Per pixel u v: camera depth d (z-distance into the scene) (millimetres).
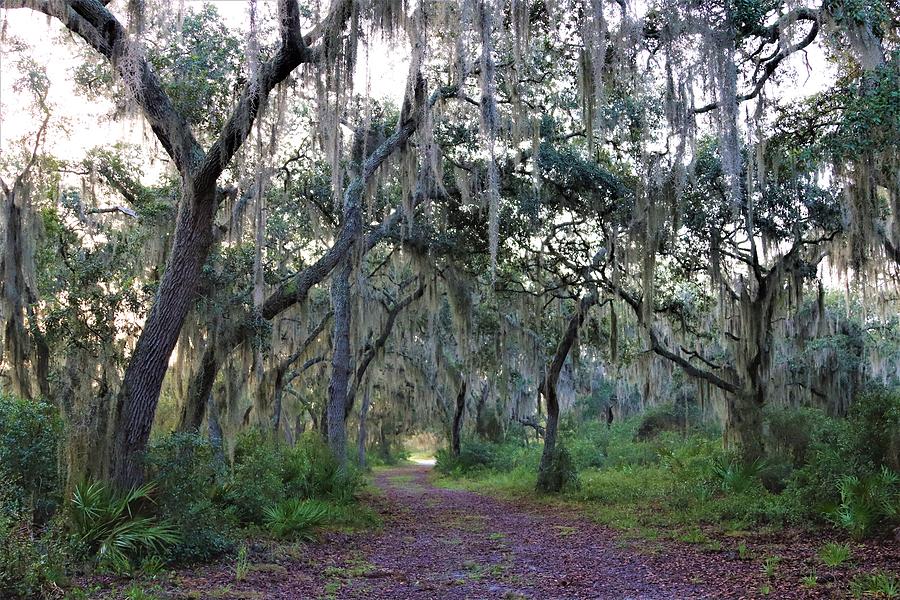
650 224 12508
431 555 9102
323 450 13656
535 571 7906
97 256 10086
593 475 20062
